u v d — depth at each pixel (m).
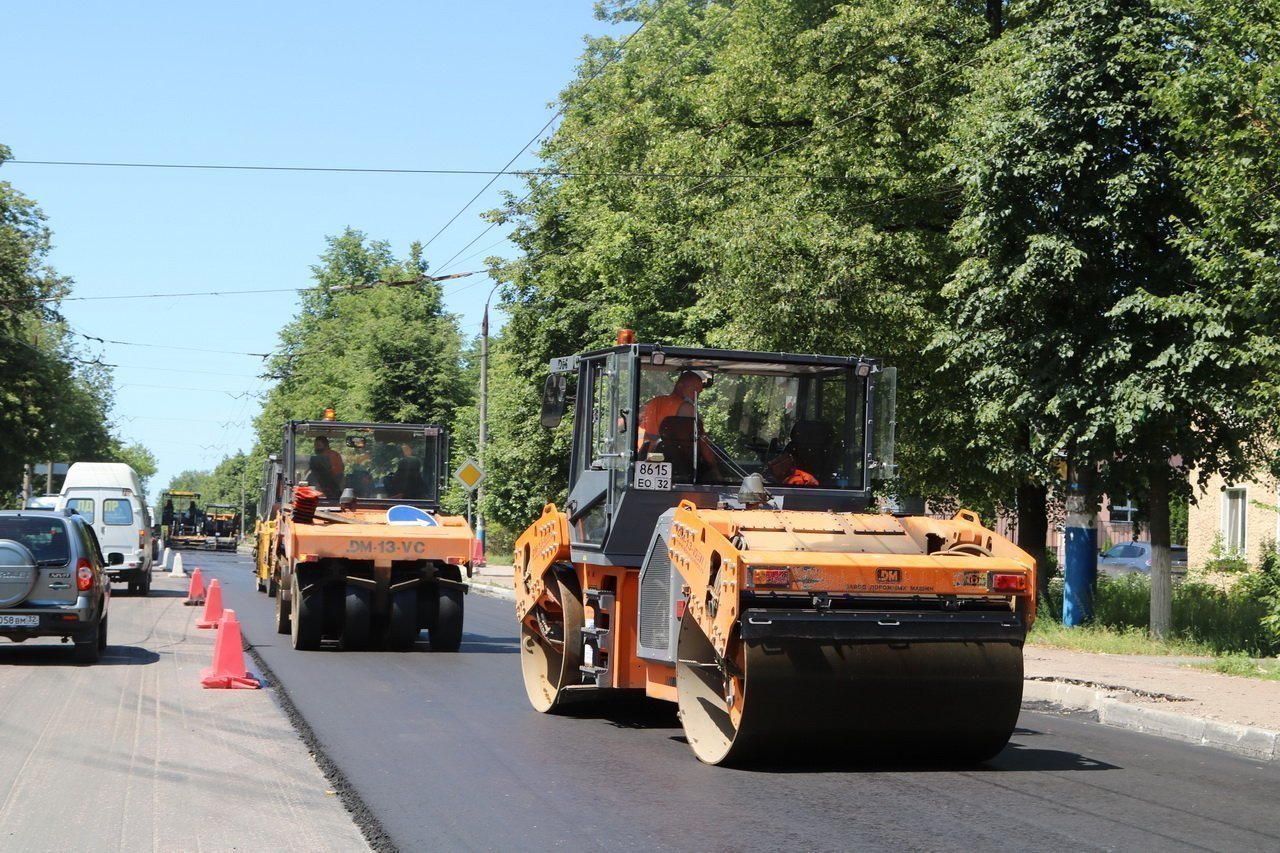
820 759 13.60
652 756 13.99
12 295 73.88
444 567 25.80
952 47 33.53
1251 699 18.36
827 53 32.88
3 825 10.53
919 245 31.81
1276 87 20.44
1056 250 25.45
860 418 16.00
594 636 15.82
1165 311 24.11
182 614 33.97
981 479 32.81
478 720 16.52
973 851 9.87
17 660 22.61
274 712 16.84
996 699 12.87
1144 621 30.08
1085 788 12.51
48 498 43.97
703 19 55.62
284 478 30.19
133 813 10.98
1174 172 23.48
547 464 61.72
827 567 12.53
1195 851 9.99
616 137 49.12
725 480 15.59
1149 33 25.12
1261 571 35.66
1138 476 27.88
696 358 15.64
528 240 59.66
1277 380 21.48
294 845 9.95
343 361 99.38
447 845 10.02
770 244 31.05
